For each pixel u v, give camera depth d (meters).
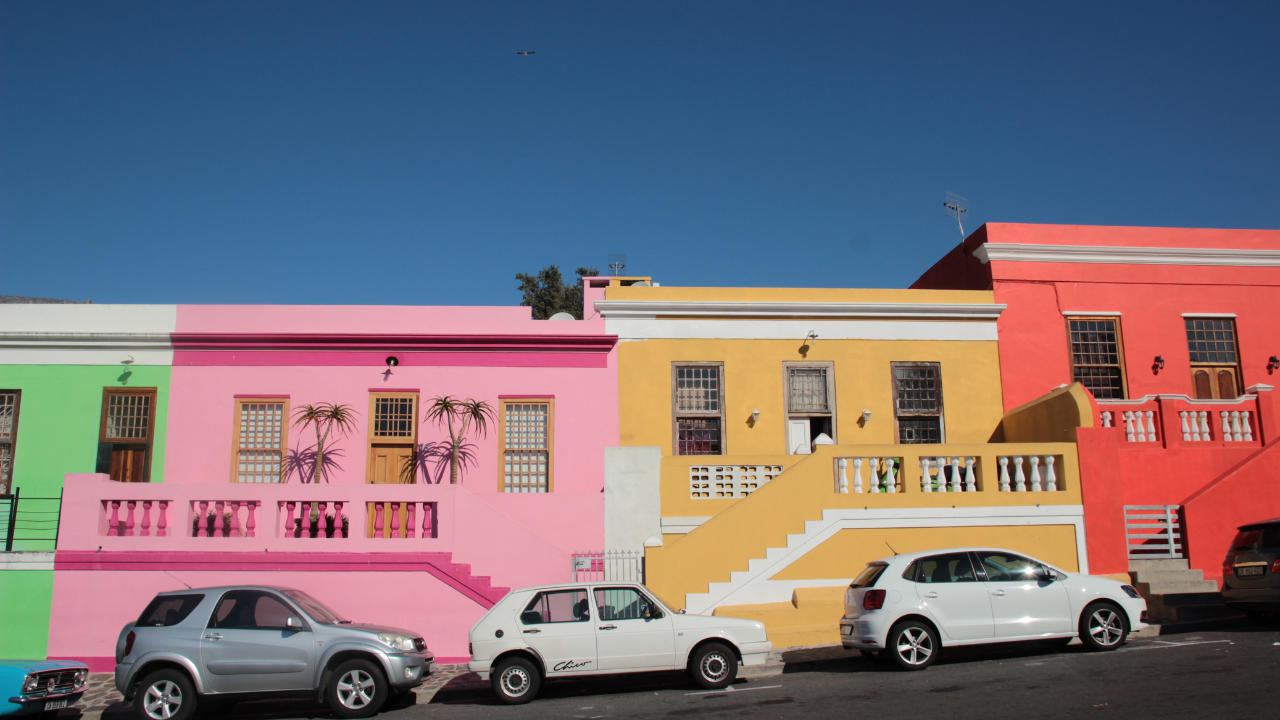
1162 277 20.08
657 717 9.37
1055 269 19.89
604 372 18.58
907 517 14.81
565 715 9.79
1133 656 10.77
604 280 26.39
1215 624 12.98
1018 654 11.62
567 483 18.06
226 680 10.54
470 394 18.30
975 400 19.14
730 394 18.67
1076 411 15.92
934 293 19.48
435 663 13.73
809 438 18.78
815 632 13.30
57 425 17.75
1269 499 15.90
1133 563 15.22
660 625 10.91
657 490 16.03
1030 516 14.97
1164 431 16.88
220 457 17.80
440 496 14.36
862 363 19.06
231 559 14.00
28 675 10.12
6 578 13.98
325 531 14.33
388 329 18.33
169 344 18.12
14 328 17.95
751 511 14.68
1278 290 20.30
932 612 11.02
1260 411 17.05
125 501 14.38
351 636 10.67
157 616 10.95
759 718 8.98
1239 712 8.08
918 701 9.21
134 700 10.60
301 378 18.17
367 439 18.02
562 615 10.90
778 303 18.95
